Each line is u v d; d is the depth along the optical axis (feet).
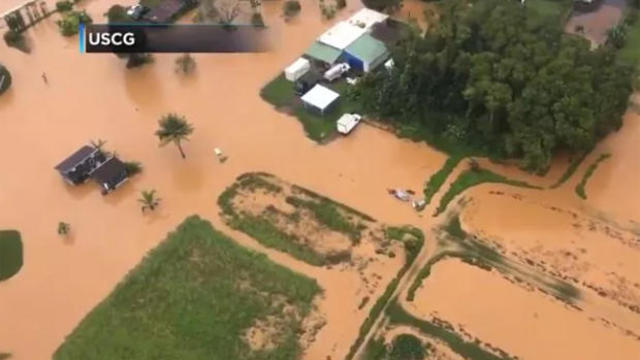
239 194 224.74
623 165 221.46
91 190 233.35
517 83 213.66
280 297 194.39
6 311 199.52
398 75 238.27
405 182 222.89
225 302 194.18
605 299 186.80
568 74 210.59
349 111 248.73
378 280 196.44
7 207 229.66
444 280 195.21
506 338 180.65
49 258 212.43
